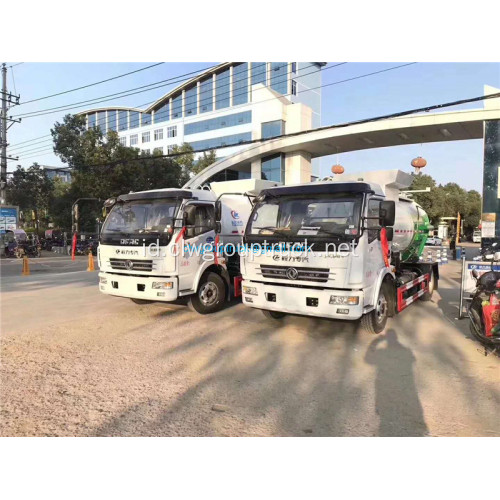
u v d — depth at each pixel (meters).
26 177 41.34
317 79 59.94
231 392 4.34
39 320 7.50
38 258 26.86
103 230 7.94
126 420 3.67
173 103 72.94
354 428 3.57
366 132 25.28
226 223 8.58
